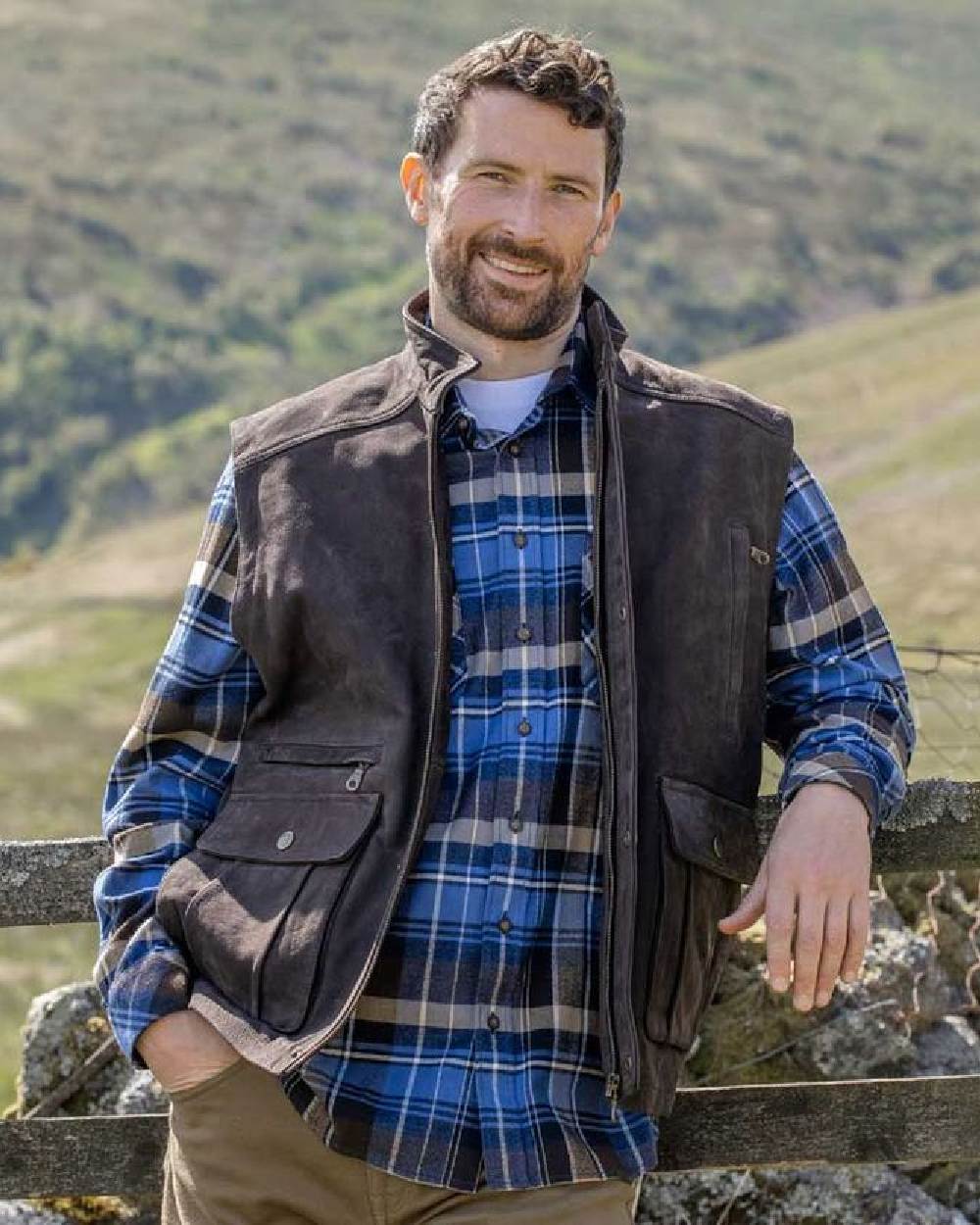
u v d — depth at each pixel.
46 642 89.12
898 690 4.74
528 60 4.61
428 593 4.55
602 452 4.55
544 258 4.60
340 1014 4.29
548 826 4.43
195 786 4.78
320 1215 4.49
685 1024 4.48
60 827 49.50
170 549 111.31
